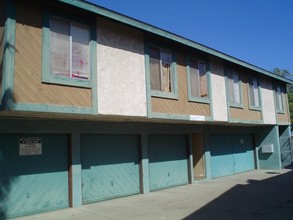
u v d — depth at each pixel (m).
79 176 11.27
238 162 21.19
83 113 9.75
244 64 18.42
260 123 20.34
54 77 9.17
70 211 10.45
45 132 10.51
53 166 10.79
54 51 9.41
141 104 11.66
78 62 9.95
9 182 9.68
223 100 16.62
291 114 33.84
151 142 14.57
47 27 9.19
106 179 12.38
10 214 9.58
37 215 9.95
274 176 18.80
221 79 16.81
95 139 12.20
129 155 13.41
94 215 9.85
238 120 17.77
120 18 10.87
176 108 13.35
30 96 8.62
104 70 10.57
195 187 15.16
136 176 13.58
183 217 9.38
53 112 9.07
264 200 11.73
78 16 10.07
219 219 9.07
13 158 9.85
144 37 12.21
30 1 8.91
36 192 10.25
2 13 8.66
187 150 16.45
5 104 8.05
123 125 13.05
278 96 23.89
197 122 15.55
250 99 19.83
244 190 14.05
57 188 10.80
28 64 8.66
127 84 11.25
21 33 8.62
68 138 11.29
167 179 15.12
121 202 11.82
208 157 17.83
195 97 14.50
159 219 9.23
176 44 13.76
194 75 14.82
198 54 15.18
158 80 12.81
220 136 19.55
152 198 12.52
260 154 23.38
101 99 10.32
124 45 11.37
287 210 10.05
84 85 9.88
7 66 8.16
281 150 24.42
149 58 12.52
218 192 13.64
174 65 13.56
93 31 10.38
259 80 21.16
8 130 9.66
